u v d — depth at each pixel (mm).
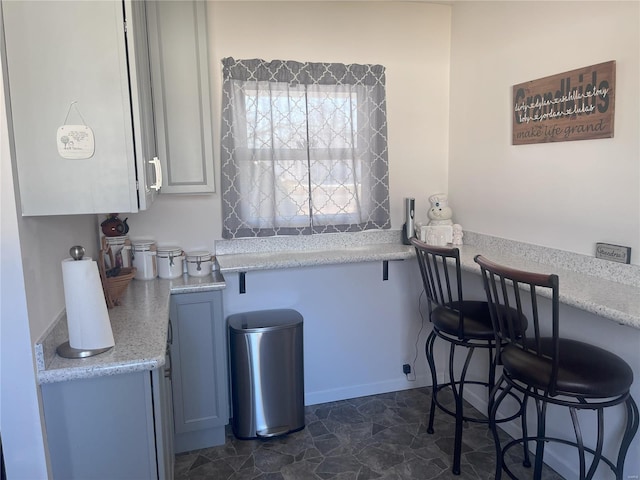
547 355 1741
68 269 1541
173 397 2428
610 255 2033
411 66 3041
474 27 2848
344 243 3016
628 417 1754
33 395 1444
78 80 1497
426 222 3199
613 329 1961
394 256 2775
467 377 2992
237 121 2705
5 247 1396
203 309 2434
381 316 3104
